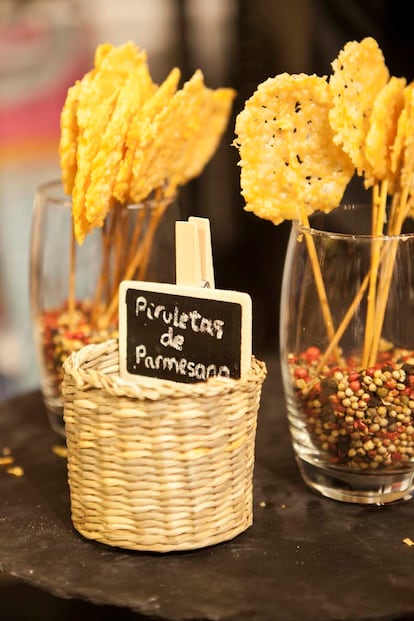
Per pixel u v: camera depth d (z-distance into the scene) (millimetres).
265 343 983
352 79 534
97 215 554
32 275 638
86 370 499
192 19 963
